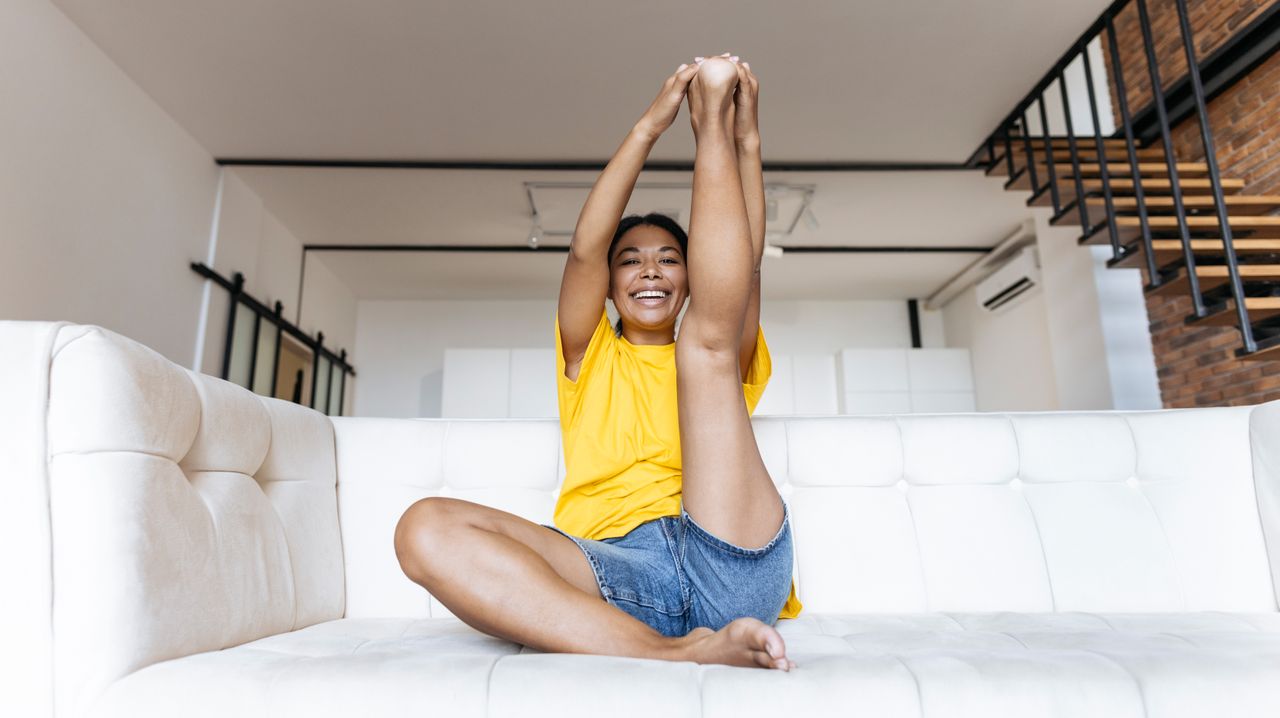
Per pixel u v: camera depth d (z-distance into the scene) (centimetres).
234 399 102
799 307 767
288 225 572
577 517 106
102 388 74
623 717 57
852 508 131
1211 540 126
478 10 335
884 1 331
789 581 91
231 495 96
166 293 405
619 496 104
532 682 59
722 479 83
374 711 58
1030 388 592
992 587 125
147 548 73
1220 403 382
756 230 109
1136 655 64
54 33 318
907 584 125
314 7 331
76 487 71
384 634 101
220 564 86
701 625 88
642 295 115
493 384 674
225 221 468
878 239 604
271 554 101
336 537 125
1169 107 412
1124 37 457
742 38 355
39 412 71
